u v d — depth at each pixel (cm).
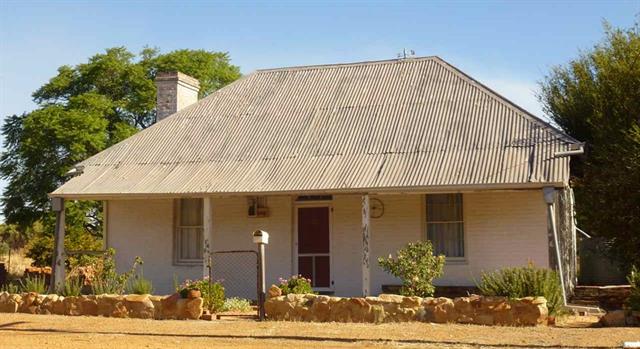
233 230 2269
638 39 2461
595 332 1361
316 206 2214
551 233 1744
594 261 2359
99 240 3775
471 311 1518
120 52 4306
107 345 1278
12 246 4597
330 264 2180
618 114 2359
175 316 1683
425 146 2030
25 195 3794
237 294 2239
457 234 2073
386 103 2258
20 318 1698
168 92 2594
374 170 1973
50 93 4225
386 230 2120
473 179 1841
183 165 2216
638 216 2139
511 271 1634
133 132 3944
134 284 2022
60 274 2145
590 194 2219
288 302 1623
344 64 2509
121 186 2150
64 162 3712
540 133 1956
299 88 2456
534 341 1268
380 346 1238
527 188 1803
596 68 2603
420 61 2412
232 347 1241
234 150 2228
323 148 2133
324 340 1309
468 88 2217
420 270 1806
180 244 2331
